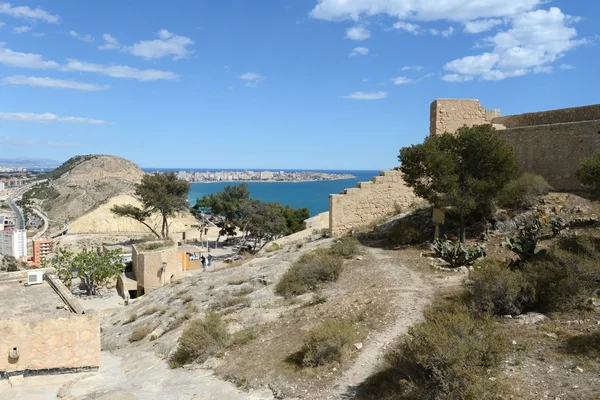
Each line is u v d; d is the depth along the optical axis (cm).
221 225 6894
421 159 2089
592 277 1162
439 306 1314
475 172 2031
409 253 2072
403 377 920
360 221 2778
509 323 1106
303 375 1091
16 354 1595
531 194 2091
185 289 2494
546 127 2214
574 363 859
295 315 1550
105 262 4297
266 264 2464
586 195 1967
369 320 1321
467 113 2767
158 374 1412
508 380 816
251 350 1352
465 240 2044
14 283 2512
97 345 1691
